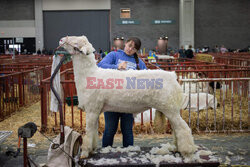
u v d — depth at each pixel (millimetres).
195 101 5895
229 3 31516
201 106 5949
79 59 2797
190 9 30656
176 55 21688
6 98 6598
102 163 2781
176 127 2898
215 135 5039
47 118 5582
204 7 31656
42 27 31766
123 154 3043
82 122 5359
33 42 32469
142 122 5129
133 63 3354
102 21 32000
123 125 3428
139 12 31938
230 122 5270
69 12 31875
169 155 2959
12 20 31891
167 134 5074
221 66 8281
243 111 5914
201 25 31906
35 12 31594
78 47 2732
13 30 31969
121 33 32125
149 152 3113
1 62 14336
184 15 30734
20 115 6598
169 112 2861
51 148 3045
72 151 3010
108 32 32188
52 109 3102
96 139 3012
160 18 32000
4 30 32000
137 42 3309
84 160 2848
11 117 6414
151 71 2861
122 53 3379
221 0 31500
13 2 31672
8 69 9961
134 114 3156
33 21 31844
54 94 2965
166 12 31953
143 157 2965
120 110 2918
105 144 3428
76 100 6742
